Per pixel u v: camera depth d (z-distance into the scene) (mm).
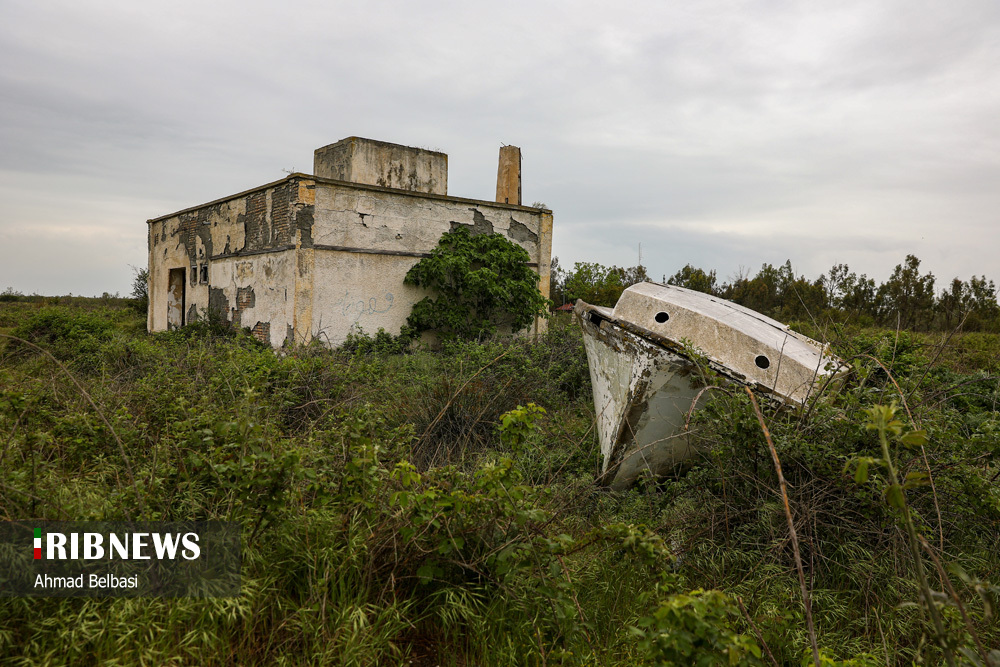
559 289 27375
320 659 2963
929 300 21094
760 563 3996
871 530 3930
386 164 16406
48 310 13914
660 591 3305
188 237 16391
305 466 3883
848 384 5461
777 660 3275
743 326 6195
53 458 4484
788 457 4113
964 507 4047
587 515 4988
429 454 6266
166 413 5320
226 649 2992
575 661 3057
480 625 3326
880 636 3430
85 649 2900
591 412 8102
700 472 4781
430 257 13391
